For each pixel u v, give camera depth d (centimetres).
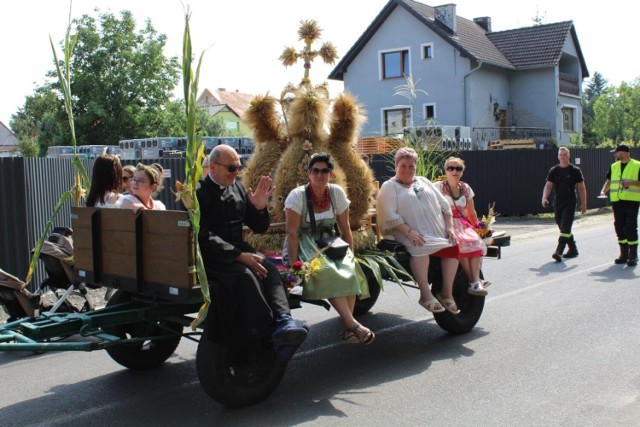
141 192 591
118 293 555
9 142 7231
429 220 657
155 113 4238
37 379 595
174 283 473
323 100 654
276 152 665
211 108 6200
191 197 458
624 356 608
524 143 2798
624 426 451
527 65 3778
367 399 520
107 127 4159
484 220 748
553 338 675
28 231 964
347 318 557
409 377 570
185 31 463
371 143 1798
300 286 544
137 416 498
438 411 489
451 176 727
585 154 2244
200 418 489
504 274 1053
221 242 489
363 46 3741
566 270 1079
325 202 577
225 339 477
